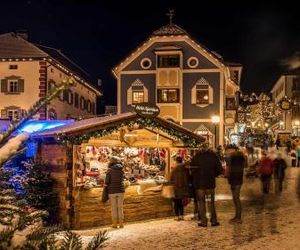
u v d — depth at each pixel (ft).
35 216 10.18
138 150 53.01
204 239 35.35
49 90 9.25
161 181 49.26
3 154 8.93
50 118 123.85
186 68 132.87
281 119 192.24
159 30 134.00
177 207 46.11
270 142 148.66
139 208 46.73
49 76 130.62
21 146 9.34
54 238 9.50
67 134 40.73
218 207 53.31
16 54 129.39
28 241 9.27
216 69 131.85
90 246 9.30
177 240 35.32
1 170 10.50
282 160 67.77
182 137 49.62
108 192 42.27
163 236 37.17
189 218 47.03
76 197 41.83
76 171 42.39
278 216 45.42
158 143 49.14
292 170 103.40
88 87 163.84
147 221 46.42
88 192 42.78
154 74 133.69
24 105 128.26
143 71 134.10
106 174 42.55
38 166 42.01
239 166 43.14
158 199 48.60
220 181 83.05
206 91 131.95
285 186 74.59
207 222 41.88
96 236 9.52
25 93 128.36
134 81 134.31
